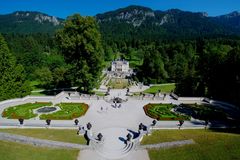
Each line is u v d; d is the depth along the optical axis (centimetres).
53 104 6819
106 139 4728
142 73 14100
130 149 4325
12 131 4909
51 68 13988
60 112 6025
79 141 4606
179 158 4097
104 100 7262
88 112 6184
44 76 11006
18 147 4191
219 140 4450
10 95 7688
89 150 4316
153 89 11625
